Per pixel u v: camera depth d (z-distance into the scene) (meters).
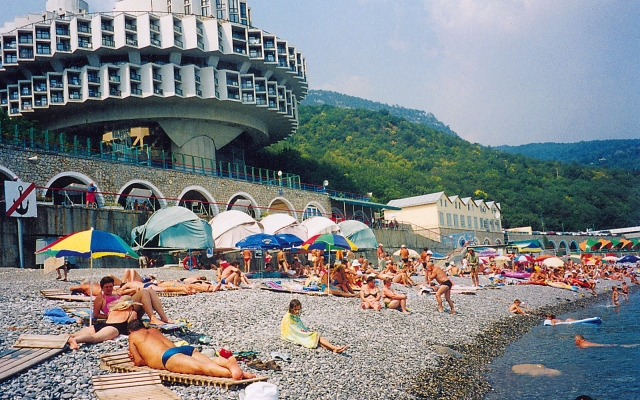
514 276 40.44
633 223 123.50
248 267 29.94
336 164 96.50
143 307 12.61
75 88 53.41
